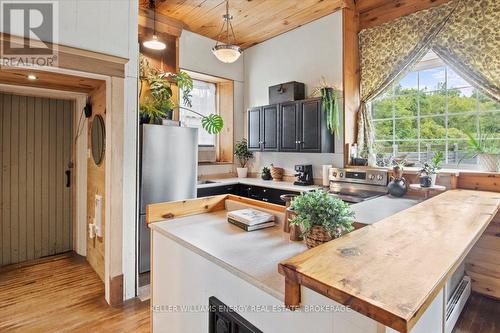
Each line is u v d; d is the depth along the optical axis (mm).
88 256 3479
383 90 3453
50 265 3375
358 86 3709
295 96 3943
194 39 4340
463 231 1286
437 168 2836
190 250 1457
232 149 4875
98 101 2949
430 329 1097
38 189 3602
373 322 756
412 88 3348
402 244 1099
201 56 4434
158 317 1801
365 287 756
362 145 3664
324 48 3826
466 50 2816
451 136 3064
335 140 3703
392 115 3512
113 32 2500
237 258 1249
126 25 2582
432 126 3197
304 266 896
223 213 2066
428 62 3213
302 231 1330
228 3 3516
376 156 3615
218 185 4066
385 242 1122
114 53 2502
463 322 2248
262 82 4680
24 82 2795
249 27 4156
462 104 2990
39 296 2660
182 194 3312
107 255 2578
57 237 3756
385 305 670
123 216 2580
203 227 1719
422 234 1234
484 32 2715
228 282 1246
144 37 3771
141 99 3287
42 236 3641
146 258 3020
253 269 1142
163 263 1729
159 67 3908
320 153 3812
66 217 3820
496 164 2594
